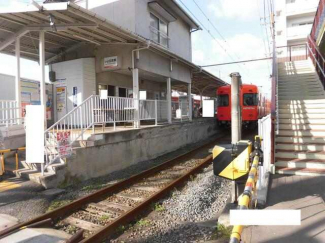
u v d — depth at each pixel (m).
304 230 3.68
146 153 11.37
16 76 9.31
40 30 8.68
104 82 13.01
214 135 20.41
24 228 4.45
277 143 7.45
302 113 8.92
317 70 12.88
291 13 33.94
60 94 12.48
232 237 1.97
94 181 7.86
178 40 18.30
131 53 11.34
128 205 5.91
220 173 4.62
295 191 5.15
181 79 16.08
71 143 7.53
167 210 5.68
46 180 6.71
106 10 14.00
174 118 16.42
